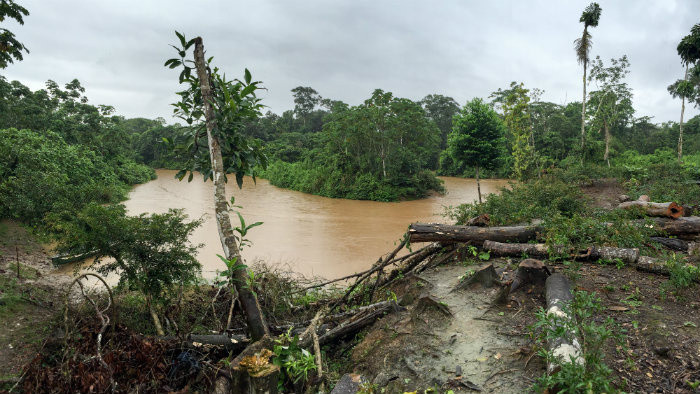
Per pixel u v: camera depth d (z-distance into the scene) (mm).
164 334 5254
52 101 42250
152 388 4008
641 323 4445
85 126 40469
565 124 55188
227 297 6234
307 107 97812
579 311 3875
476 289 6008
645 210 9977
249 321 4879
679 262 5965
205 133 5941
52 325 5387
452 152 22562
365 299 7203
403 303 6062
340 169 38438
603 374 3064
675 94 33250
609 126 43375
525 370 3900
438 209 27766
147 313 5762
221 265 12125
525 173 29938
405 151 37531
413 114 38000
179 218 5867
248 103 5797
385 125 36250
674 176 19281
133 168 47781
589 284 5746
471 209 11469
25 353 4719
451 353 4406
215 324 5598
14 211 10891
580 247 6816
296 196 36875
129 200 30016
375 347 4906
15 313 6035
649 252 7180
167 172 69000
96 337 4547
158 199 30984
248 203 30844
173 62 5543
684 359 3715
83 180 22672
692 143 57656
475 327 4895
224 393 4055
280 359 4211
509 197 13789
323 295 8008
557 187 15836
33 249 12344
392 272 7945
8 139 15133
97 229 5285
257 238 17062
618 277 5969
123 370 4016
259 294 6254
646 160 40719
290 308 6805
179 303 5641
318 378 4379
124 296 6441
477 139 21422
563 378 3154
